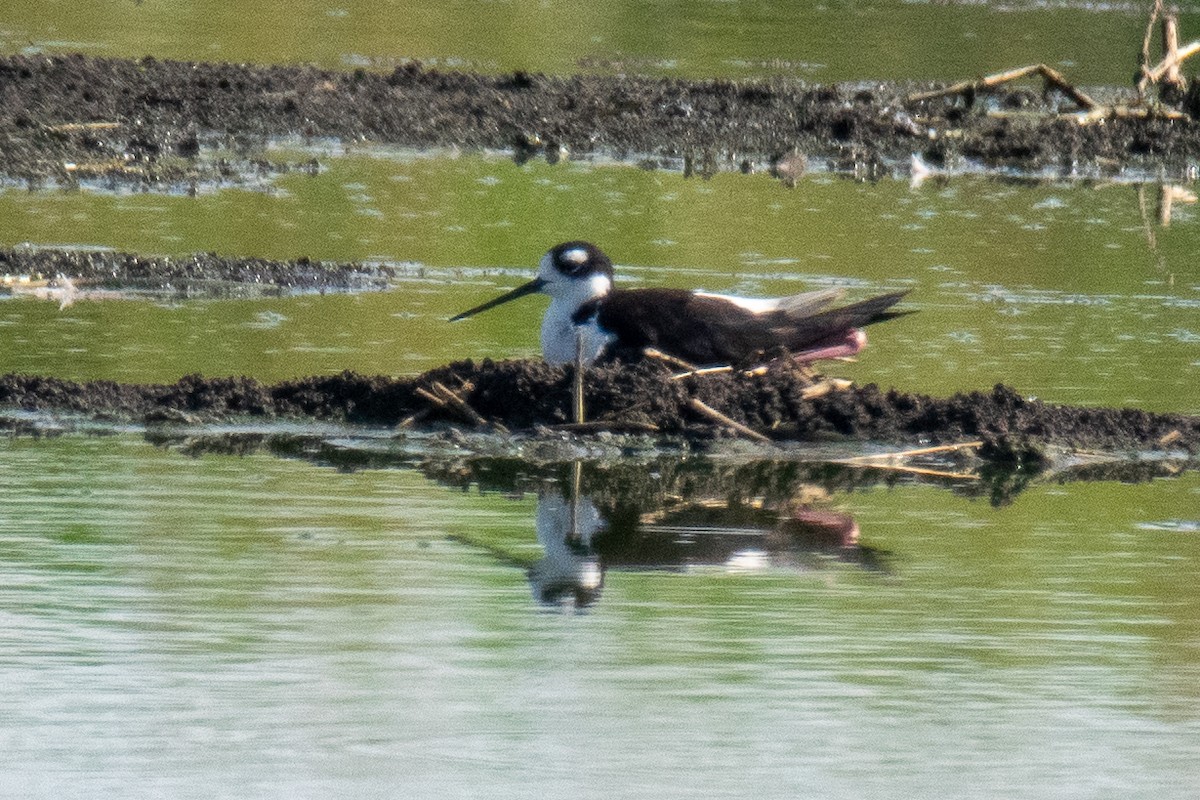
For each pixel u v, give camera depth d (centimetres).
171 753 834
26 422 1395
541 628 995
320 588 1047
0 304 1756
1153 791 821
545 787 808
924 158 2745
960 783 824
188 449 1349
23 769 816
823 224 2266
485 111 2809
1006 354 1694
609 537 1171
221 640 964
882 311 1536
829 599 1055
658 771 825
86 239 2022
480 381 1458
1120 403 1536
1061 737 875
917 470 1365
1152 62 3453
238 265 1938
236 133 2653
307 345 1648
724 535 1187
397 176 2462
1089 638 1000
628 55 3381
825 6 4166
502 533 1170
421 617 1005
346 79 2914
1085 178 2672
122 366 1547
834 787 816
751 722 880
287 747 843
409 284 1930
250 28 3512
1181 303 1938
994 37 3703
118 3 3728
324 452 1359
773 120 2838
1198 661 969
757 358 1490
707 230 2205
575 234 2169
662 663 950
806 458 1391
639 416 1418
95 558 1088
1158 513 1253
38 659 934
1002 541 1179
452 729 865
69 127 2505
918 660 965
